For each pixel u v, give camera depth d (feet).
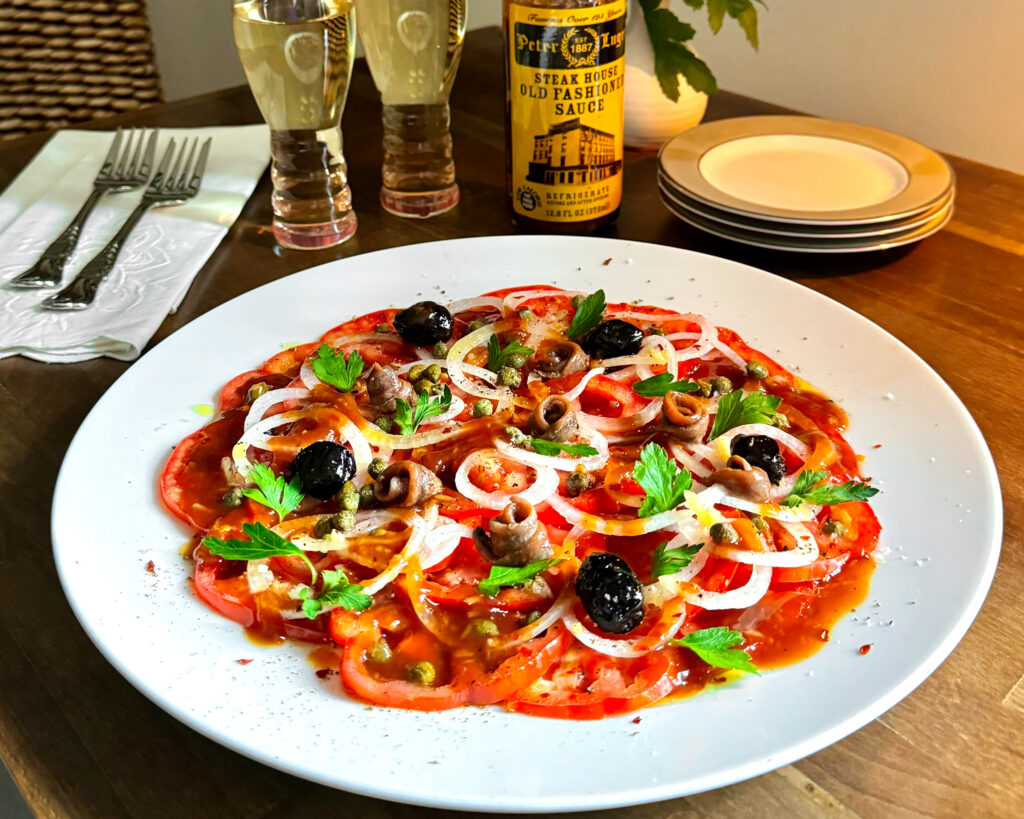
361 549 1.05
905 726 0.87
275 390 1.27
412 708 0.89
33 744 0.89
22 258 1.64
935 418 1.21
